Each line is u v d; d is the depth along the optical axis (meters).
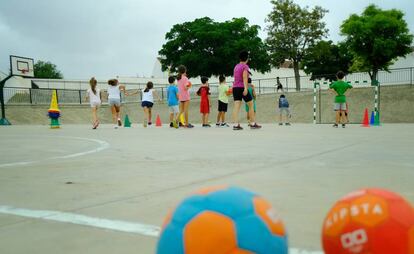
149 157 5.00
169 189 3.09
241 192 1.34
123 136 8.96
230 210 1.22
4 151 6.09
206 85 13.75
